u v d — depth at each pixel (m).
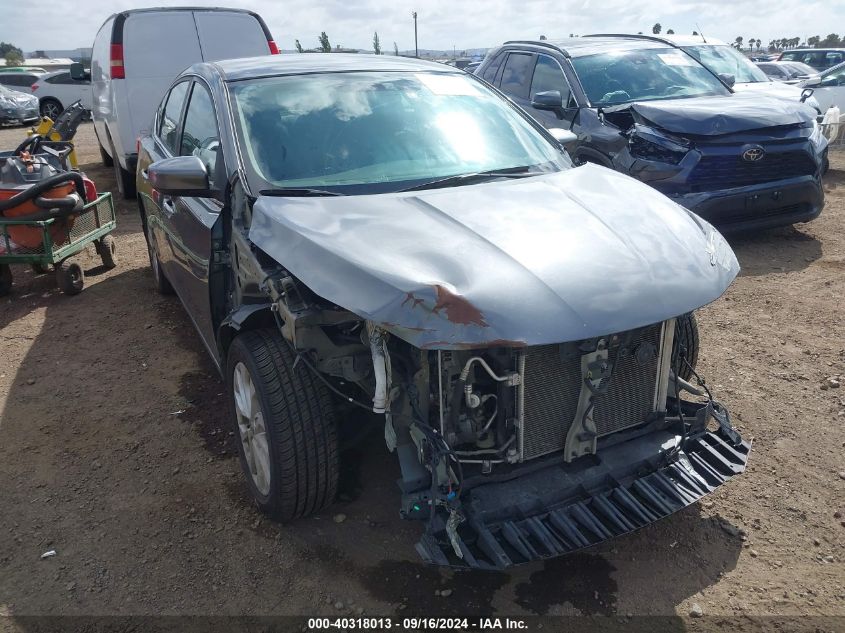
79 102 8.21
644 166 6.63
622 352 2.67
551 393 2.61
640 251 2.62
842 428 3.81
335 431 2.87
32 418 4.06
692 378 4.27
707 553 2.93
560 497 2.63
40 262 5.72
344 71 3.92
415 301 2.25
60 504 3.30
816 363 4.55
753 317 5.34
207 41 8.65
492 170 3.43
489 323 2.22
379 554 2.95
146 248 7.56
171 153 4.61
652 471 2.82
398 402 2.59
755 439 3.72
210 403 4.20
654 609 2.65
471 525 2.50
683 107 6.68
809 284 5.99
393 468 3.51
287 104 3.59
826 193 9.59
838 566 2.85
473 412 2.54
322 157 3.34
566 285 2.38
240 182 3.22
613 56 8.00
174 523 3.16
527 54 8.63
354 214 2.80
